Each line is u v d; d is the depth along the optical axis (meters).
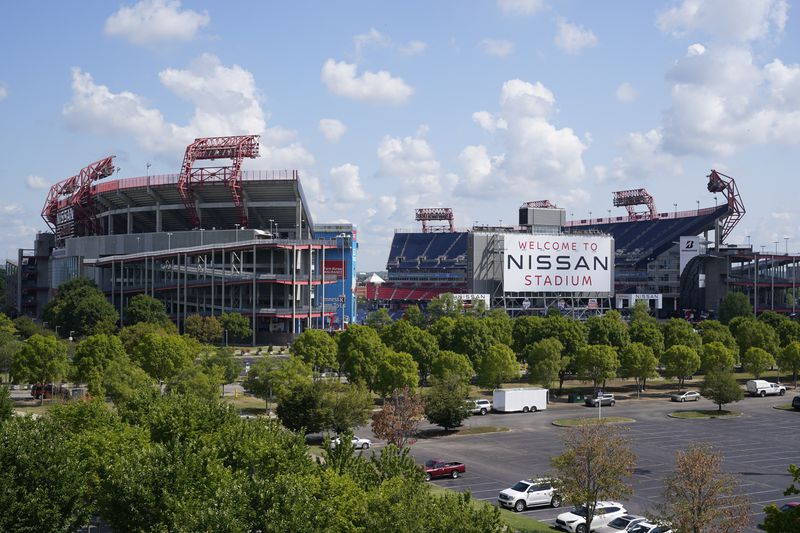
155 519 45.75
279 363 117.38
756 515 66.50
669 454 91.69
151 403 71.06
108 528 58.44
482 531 39.62
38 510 45.72
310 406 91.00
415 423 85.56
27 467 47.59
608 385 159.75
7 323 189.00
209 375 107.75
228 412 63.62
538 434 104.25
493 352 133.38
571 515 63.31
